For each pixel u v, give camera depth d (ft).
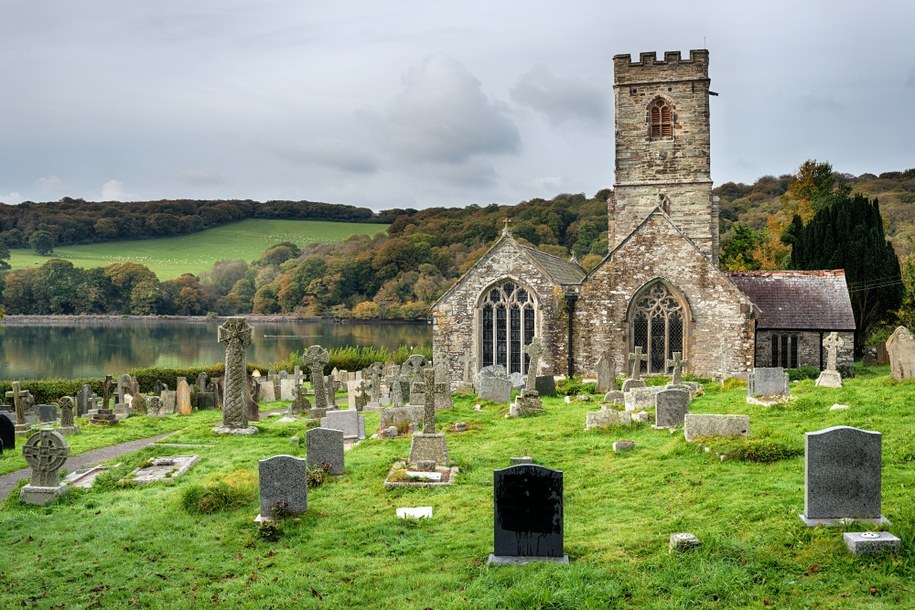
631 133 173.27
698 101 170.60
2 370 349.00
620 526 56.59
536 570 49.16
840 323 157.89
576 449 82.28
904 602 41.68
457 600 46.26
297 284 530.68
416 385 78.54
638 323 155.63
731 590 44.62
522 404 108.37
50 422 131.75
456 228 531.91
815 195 331.98
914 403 83.82
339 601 48.47
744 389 118.11
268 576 52.85
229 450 93.30
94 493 74.64
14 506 70.59
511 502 51.60
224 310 592.60
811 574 45.44
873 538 46.39
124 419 129.18
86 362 377.91
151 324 566.36
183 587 51.96
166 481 77.71
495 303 160.86
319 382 117.80
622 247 155.12
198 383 168.86
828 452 51.03
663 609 43.29
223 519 64.69
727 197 521.24
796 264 215.72
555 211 494.59
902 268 253.44
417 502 66.85
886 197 463.83
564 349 157.58
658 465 71.46
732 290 149.79
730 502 58.18
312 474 73.56
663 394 88.53
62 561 56.95
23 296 574.56
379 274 491.72
